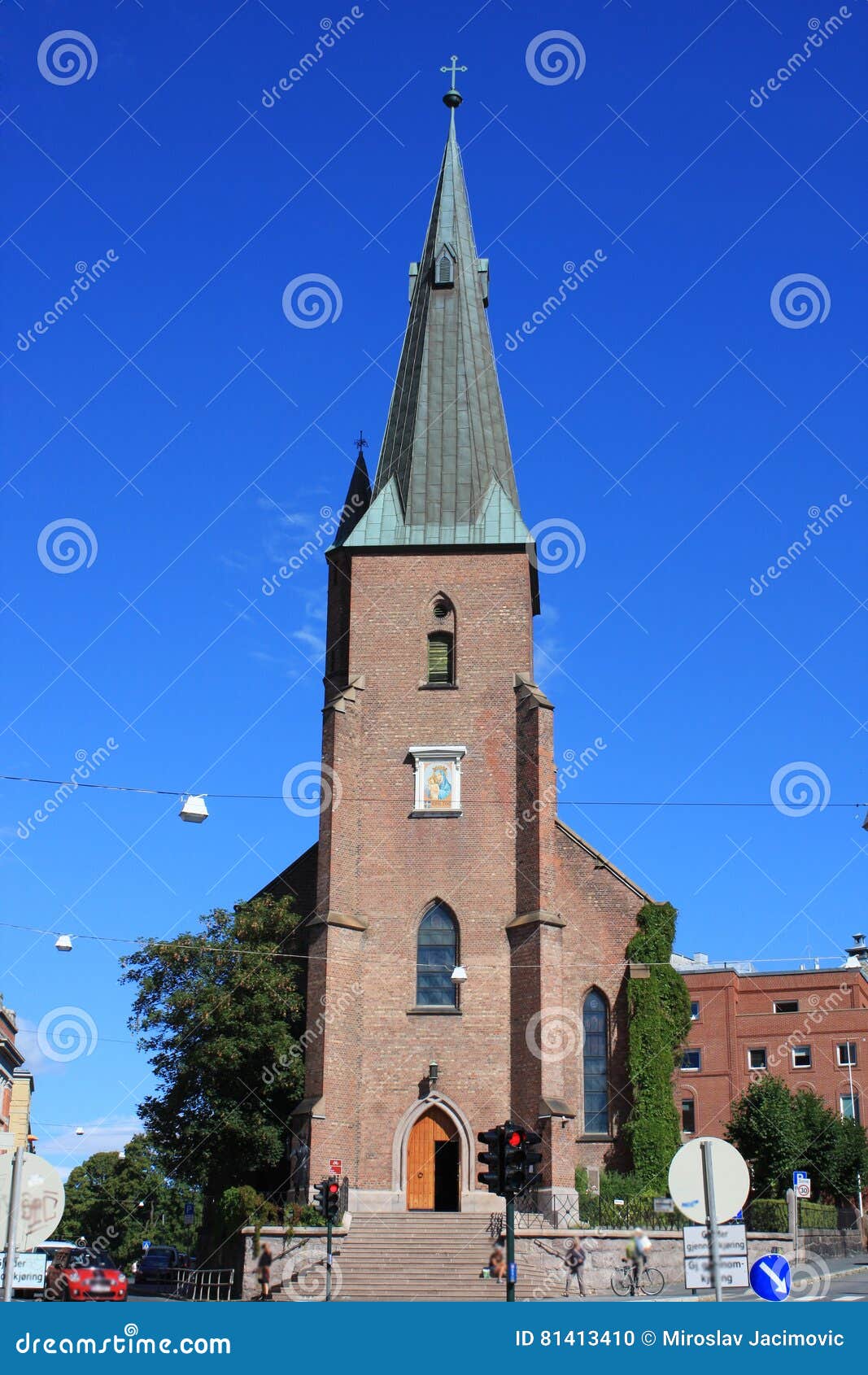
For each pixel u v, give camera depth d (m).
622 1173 53.03
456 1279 44.12
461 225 67.06
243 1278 44.34
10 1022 104.69
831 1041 88.25
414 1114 52.25
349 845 55.25
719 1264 19.47
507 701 57.09
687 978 91.31
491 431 63.09
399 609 58.88
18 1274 26.16
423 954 54.31
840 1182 70.31
